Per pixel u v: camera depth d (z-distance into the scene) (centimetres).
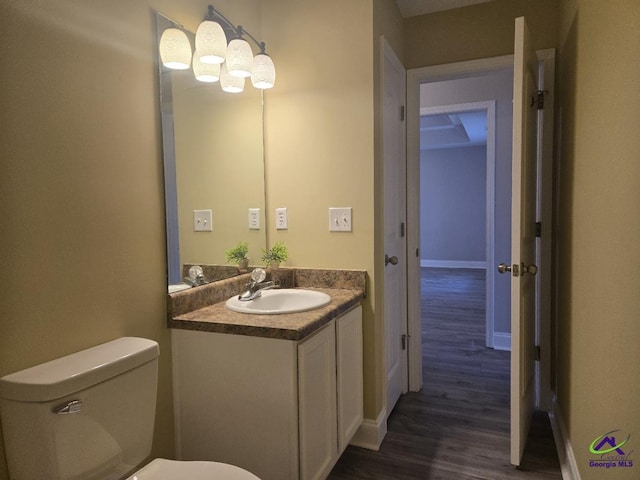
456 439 221
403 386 279
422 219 918
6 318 108
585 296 160
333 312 170
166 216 161
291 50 218
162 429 159
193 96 176
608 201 128
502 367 321
